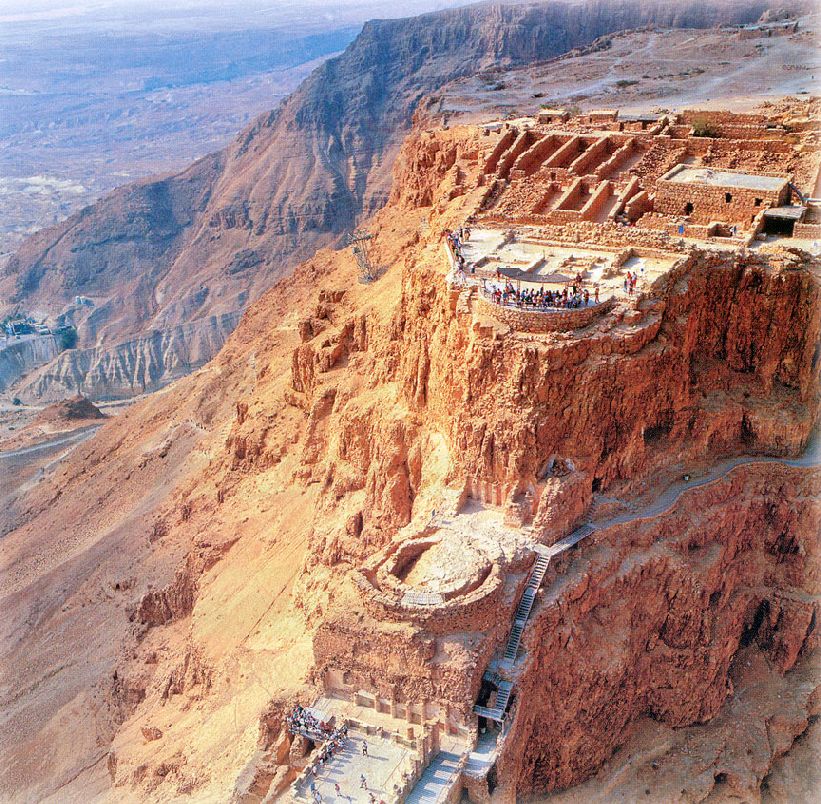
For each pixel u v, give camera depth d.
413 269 75.56
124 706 83.25
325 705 54.34
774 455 66.44
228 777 59.06
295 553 82.75
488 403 60.03
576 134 101.62
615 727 61.00
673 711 63.00
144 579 99.25
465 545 56.56
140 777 68.69
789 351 67.50
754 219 74.25
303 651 66.88
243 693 68.06
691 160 90.38
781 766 63.41
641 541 60.56
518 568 56.16
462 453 61.19
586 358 59.16
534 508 58.78
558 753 57.84
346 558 72.31
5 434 193.62
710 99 155.00
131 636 91.94
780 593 66.50
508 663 53.19
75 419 189.38
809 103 123.38
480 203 88.00
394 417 72.00
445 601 52.09
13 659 99.00
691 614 61.56
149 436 142.38
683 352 64.25
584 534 58.94
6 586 117.69
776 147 88.25
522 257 70.94
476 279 66.44
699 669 62.78
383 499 71.00
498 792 51.19
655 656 62.44
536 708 55.50
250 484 98.94
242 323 167.00
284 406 103.06
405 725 52.59
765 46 199.50
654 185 81.69
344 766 50.31
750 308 67.56
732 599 65.81
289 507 88.81
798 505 65.44
